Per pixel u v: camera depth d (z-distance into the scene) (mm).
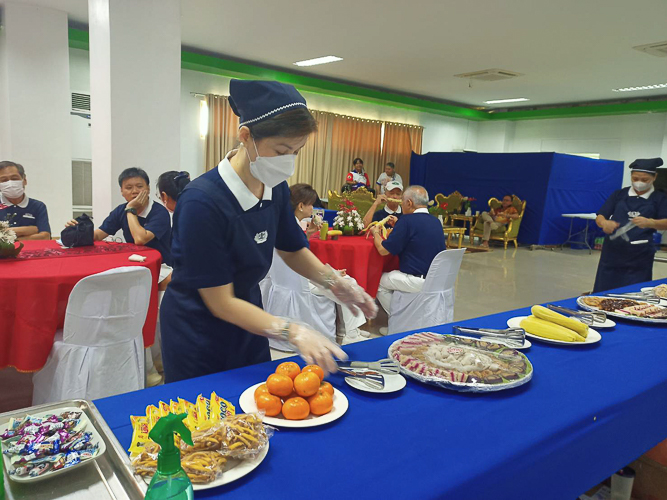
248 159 1100
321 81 9312
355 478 693
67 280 1866
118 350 1902
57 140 6066
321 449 768
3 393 2305
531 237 8984
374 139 10969
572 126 11711
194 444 690
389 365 1055
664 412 1124
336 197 6355
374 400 951
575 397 983
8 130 5828
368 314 1358
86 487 664
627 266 3301
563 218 9180
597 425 917
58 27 5895
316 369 930
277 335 996
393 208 4328
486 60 7500
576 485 905
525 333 1371
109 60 3646
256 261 1208
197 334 1213
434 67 8164
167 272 2668
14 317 1826
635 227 3205
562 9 5219
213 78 8680
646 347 1324
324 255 3270
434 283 3002
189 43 7445
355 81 9789
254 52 7797
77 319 1795
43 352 1852
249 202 1116
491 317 1575
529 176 8953
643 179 3189
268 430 777
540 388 1025
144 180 2865
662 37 5973
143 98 3824
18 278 1797
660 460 1295
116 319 1862
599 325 1478
